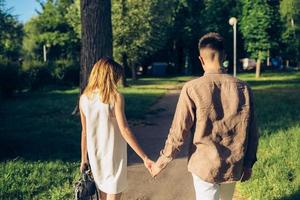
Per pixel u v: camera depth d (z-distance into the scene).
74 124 13.73
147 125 14.27
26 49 63.50
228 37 54.59
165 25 41.75
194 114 3.86
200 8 56.19
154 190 7.11
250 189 6.46
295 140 9.46
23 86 30.36
